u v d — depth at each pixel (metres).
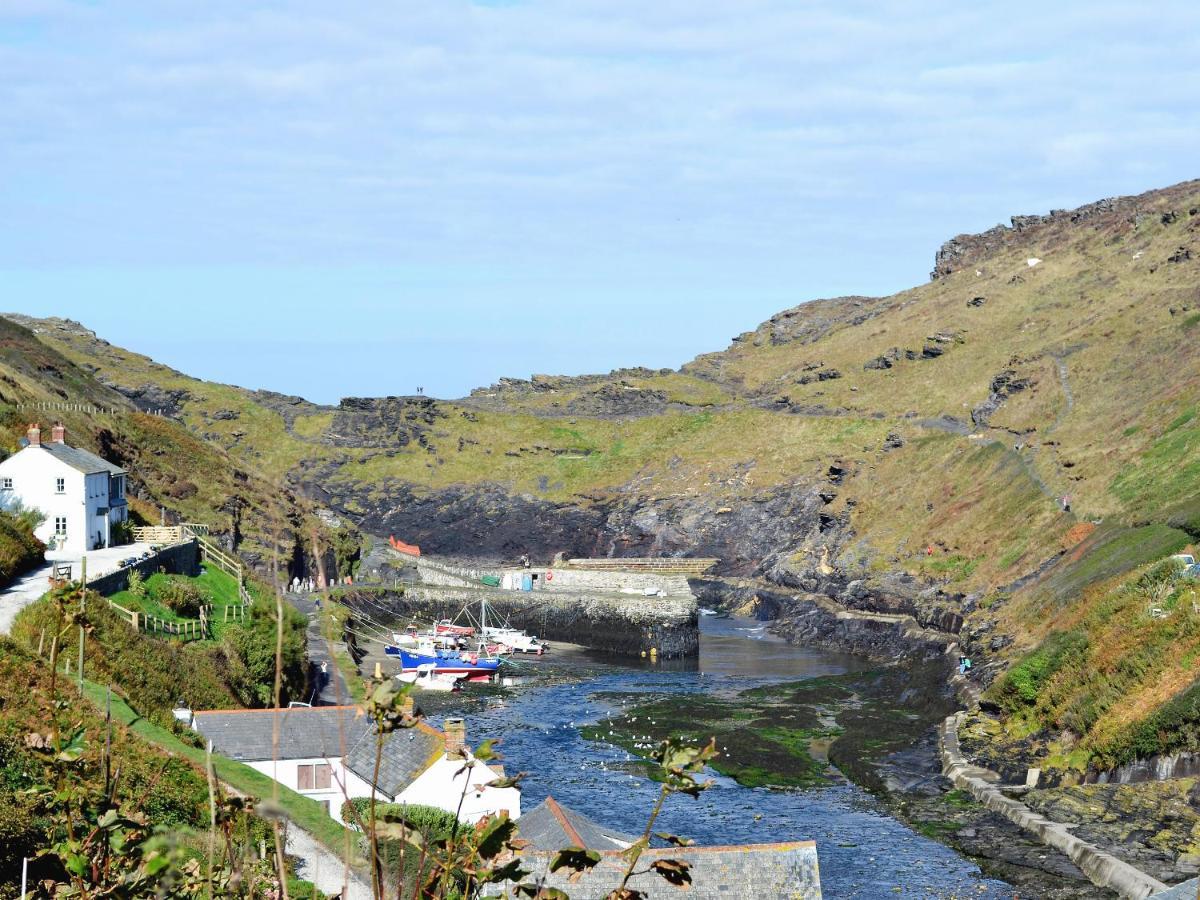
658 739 89.62
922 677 109.75
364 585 153.00
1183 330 165.00
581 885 41.00
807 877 42.41
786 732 92.25
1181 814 62.69
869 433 196.62
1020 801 69.31
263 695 75.50
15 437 104.00
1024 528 131.62
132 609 76.00
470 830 13.43
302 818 42.31
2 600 67.06
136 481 124.38
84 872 15.48
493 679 117.25
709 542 187.88
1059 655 85.75
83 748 17.41
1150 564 92.88
